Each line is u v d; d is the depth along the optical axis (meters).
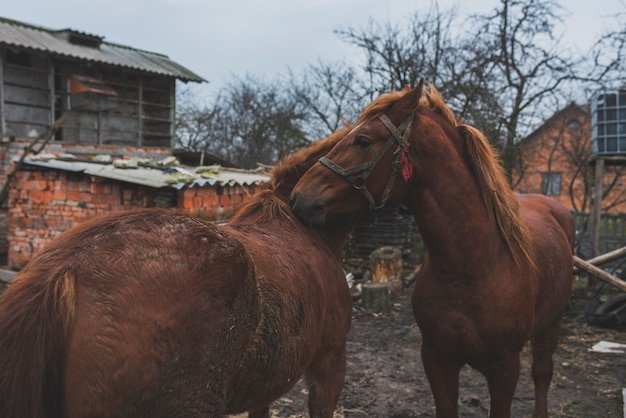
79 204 5.95
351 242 8.42
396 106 2.25
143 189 5.61
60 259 1.35
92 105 14.30
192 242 1.49
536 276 2.52
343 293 2.32
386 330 5.56
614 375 4.22
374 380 4.09
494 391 2.42
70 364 1.24
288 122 17.80
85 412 1.25
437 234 2.28
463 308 2.29
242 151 19.20
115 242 1.40
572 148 15.69
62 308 1.24
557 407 3.58
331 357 2.26
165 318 1.35
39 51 12.52
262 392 1.72
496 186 2.39
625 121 7.01
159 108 16.53
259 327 1.63
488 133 10.08
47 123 13.97
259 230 2.10
